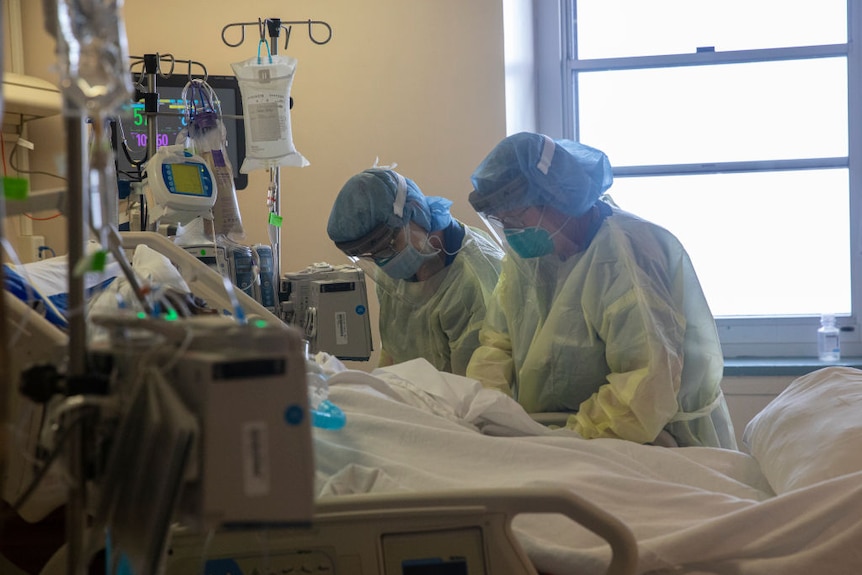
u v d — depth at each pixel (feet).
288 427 2.82
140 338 3.12
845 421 5.24
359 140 11.14
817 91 11.48
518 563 3.89
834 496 4.32
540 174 6.68
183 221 7.09
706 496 4.62
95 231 3.10
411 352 8.84
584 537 4.36
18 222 8.78
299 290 8.24
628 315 6.36
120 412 3.00
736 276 11.84
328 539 3.93
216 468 2.74
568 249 7.06
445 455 4.93
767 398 10.89
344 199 7.82
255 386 2.80
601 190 7.07
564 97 12.10
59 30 2.72
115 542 3.35
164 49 11.20
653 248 6.73
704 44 11.75
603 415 6.29
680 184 11.87
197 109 7.83
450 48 10.91
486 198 6.84
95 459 3.02
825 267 11.63
